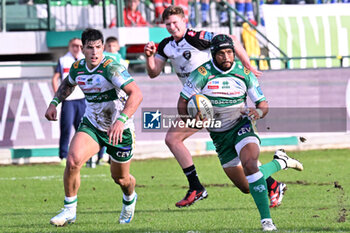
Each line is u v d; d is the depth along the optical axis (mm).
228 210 27375
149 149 53500
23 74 64125
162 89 52500
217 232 20906
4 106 51750
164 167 47344
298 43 63406
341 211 26078
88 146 22234
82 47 21938
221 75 22734
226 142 23109
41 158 52344
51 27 64125
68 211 22828
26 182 40062
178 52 26547
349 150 54406
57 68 45750
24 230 22531
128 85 21641
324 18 64250
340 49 64250
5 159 51719
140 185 37438
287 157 24703
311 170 41781
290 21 63531
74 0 65125
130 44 62219
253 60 62281
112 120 22516
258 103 22703
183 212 27141
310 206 27797
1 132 51719
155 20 64062
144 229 22156
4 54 62500
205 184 37062
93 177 41812
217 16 66688
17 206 30484
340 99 55469
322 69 55062
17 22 63719
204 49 26406
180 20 26219
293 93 54719
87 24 65500
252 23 67250
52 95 52125
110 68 21828
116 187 36906
